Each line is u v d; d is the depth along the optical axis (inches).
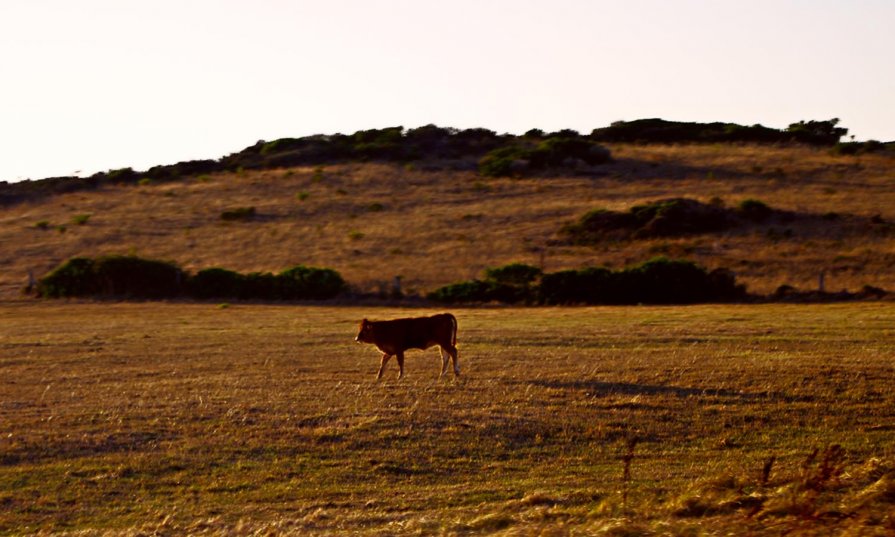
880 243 2283.5
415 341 905.5
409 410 759.7
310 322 1477.6
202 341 1230.3
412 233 2664.9
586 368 937.5
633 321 1398.9
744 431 695.1
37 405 816.9
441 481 598.5
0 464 643.5
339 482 598.5
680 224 2524.6
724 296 1804.9
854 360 943.7
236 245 2625.5
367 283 2098.9
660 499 512.7
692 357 995.9
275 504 557.3
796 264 2135.8
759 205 2635.3
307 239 2657.5
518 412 752.3
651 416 738.8
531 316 1531.7
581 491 547.2
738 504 466.6
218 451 665.0
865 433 681.0
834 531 402.9
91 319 1622.8
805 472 489.1
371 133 4279.0
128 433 711.1
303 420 740.0
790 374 871.1
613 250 2402.8
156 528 515.5
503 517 482.3
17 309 1854.1
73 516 546.3
